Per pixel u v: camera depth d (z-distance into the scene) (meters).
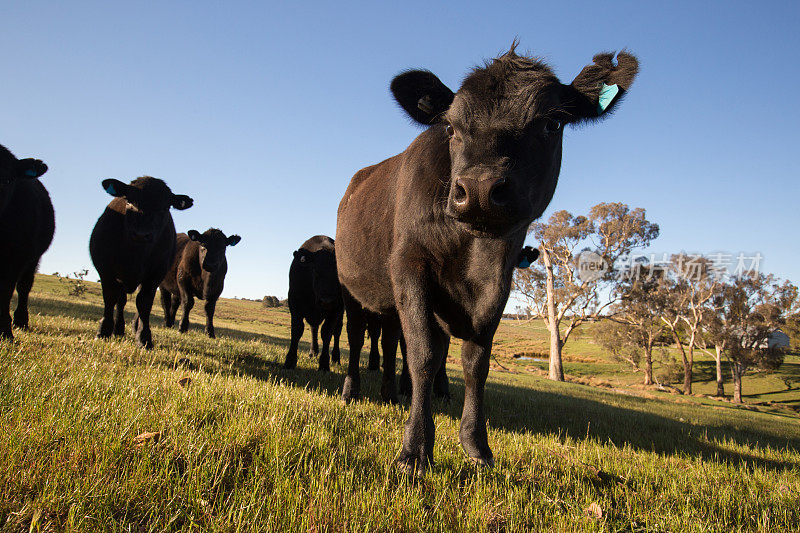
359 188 5.59
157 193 6.71
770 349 43.56
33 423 2.41
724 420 12.02
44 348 4.86
